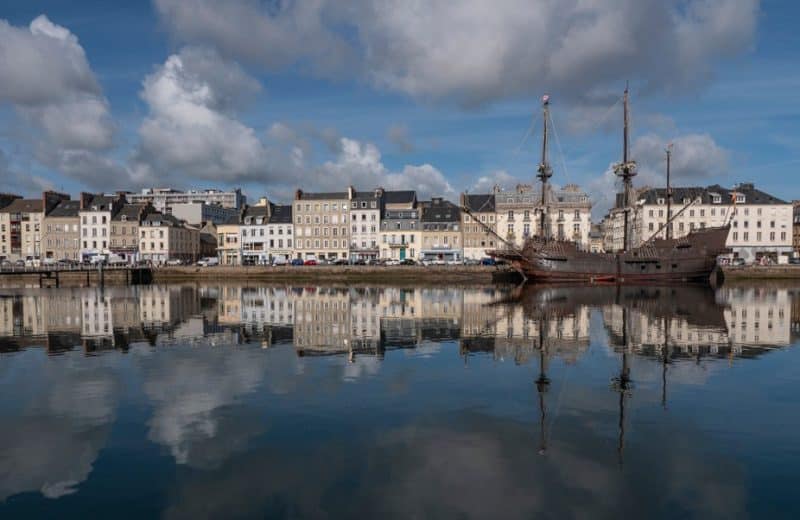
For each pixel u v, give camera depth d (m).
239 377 17.89
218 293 58.78
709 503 9.28
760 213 100.25
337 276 85.94
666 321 31.33
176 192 196.62
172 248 113.94
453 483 10.02
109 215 111.50
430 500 9.38
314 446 11.80
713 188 104.94
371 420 13.44
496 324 30.44
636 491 9.72
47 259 109.12
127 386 16.81
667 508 9.12
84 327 30.09
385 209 110.50
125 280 85.88
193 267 90.12
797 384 16.77
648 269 75.50
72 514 9.04
